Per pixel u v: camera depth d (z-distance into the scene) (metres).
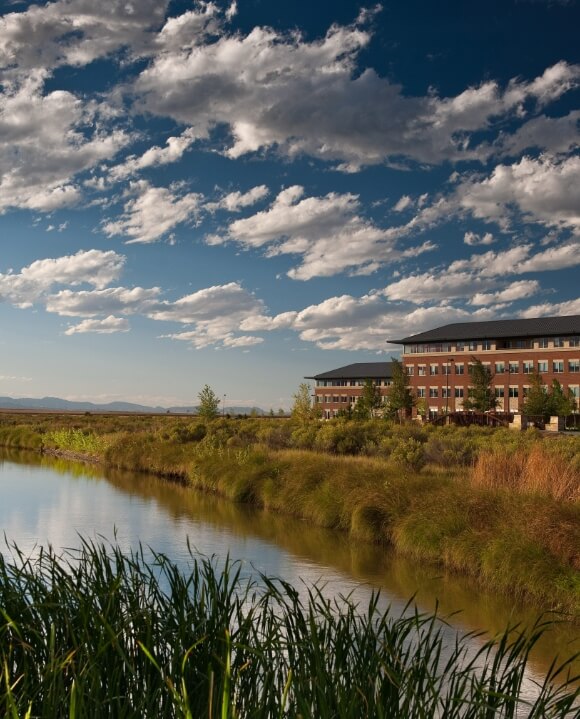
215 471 27.62
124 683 4.37
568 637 10.44
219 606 5.09
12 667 4.41
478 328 104.88
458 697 4.41
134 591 5.56
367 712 3.98
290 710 4.20
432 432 48.56
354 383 127.19
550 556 12.73
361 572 14.26
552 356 93.50
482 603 12.16
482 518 15.48
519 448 29.03
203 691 4.19
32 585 5.41
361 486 20.34
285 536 18.03
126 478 31.80
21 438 56.78
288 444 38.59
